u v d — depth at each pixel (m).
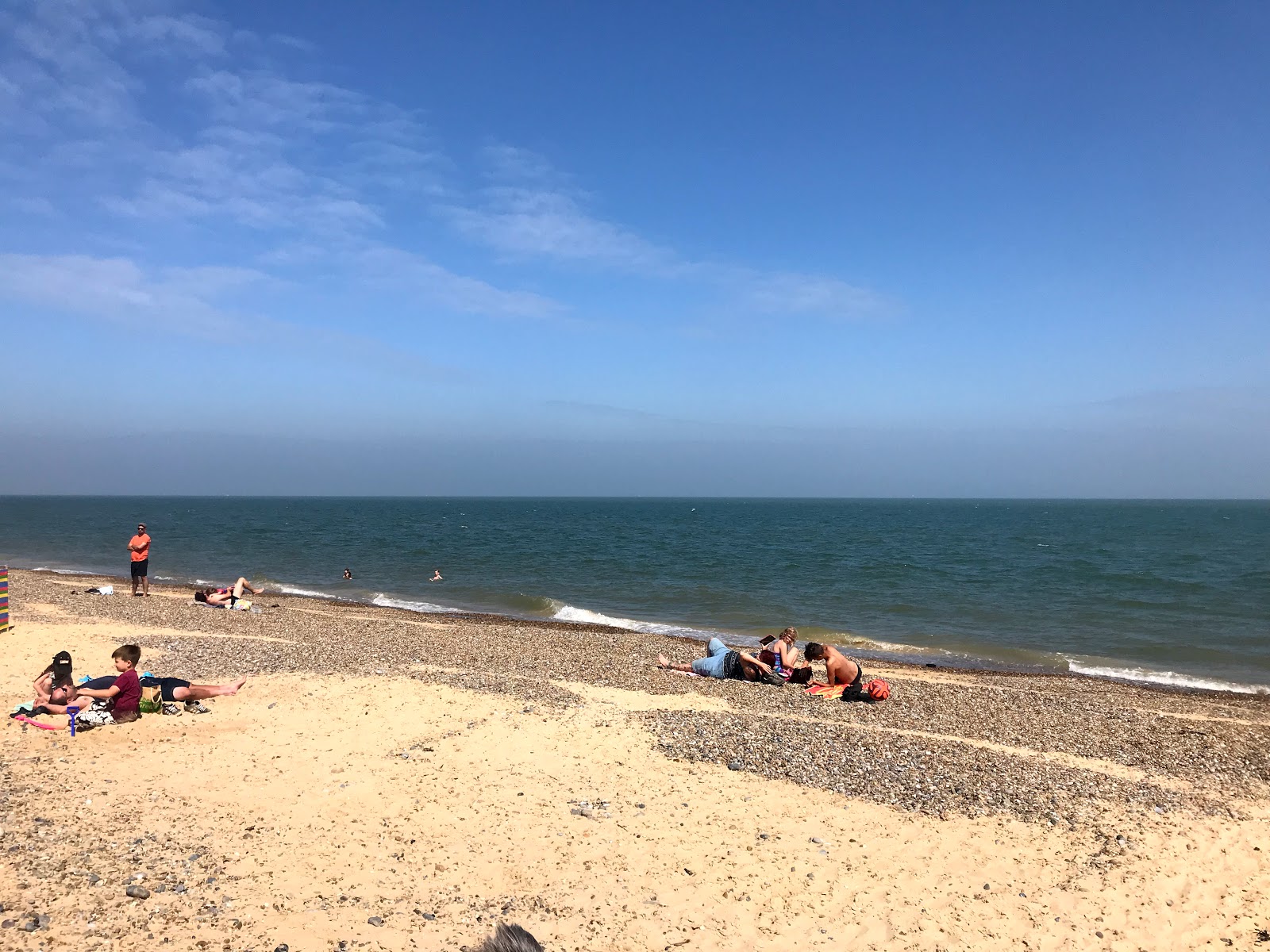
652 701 12.51
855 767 9.52
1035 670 19.80
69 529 79.44
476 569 41.16
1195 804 8.94
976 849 7.59
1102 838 7.93
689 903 6.38
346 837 7.06
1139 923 6.45
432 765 8.96
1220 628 25.67
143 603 21.72
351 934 5.55
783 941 5.95
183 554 48.69
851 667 13.81
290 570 39.66
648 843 7.36
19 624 16.62
